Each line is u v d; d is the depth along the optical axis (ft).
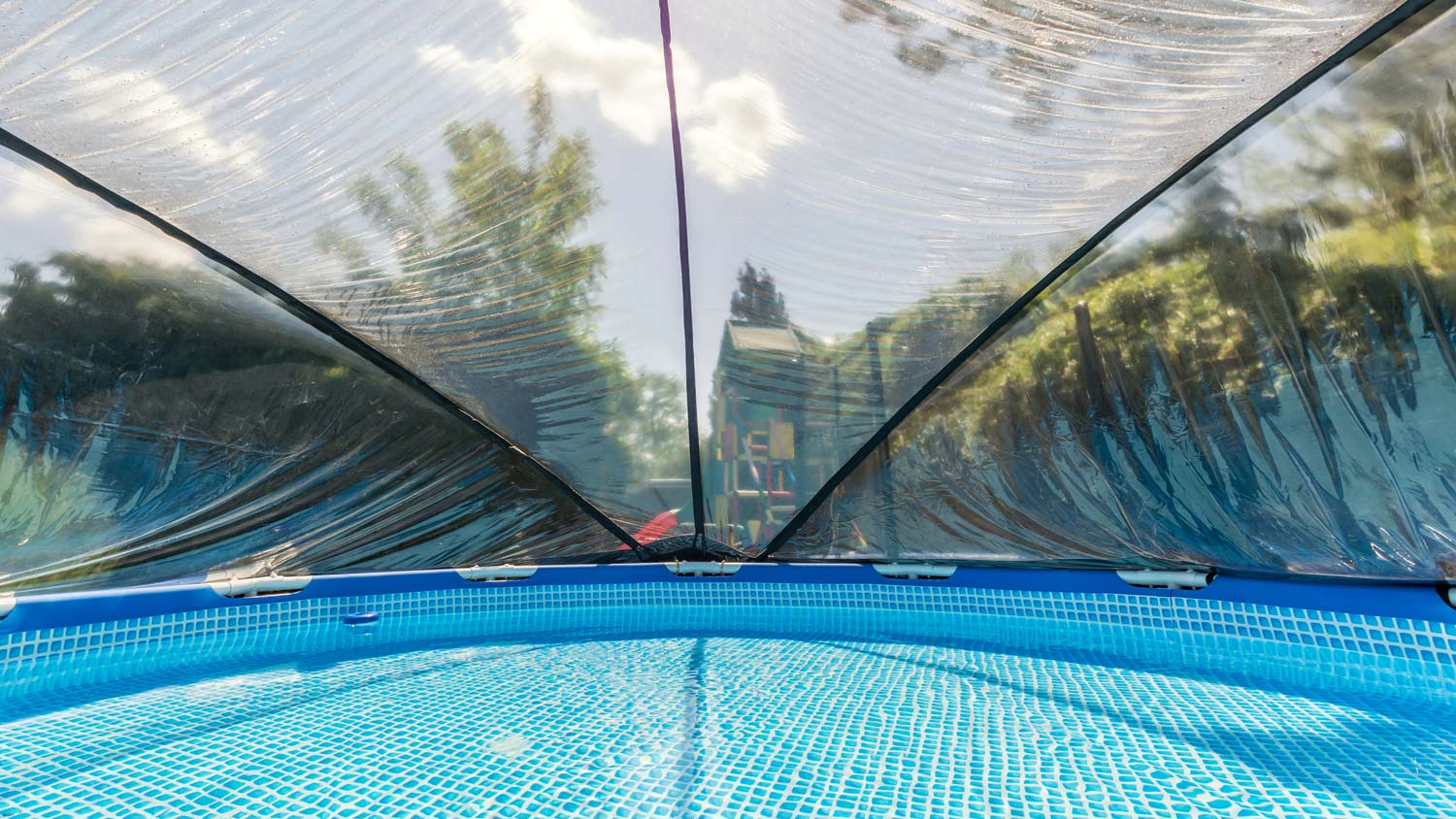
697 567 19.98
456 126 13.58
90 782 8.59
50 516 13.55
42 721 10.74
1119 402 15.05
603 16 13.01
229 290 14.74
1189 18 10.73
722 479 19.15
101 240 13.32
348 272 14.98
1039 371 16.03
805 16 12.53
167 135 12.11
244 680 12.97
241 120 12.20
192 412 14.82
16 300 12.74
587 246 16.43
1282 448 13.20
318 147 12.98
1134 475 15.10
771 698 11.75
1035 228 14.84
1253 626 14.43
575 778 8.68
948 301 16.42
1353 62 10.53
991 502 17.01
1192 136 12.41
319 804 8.00
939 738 9.89
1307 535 13.34
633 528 19.61
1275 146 11.95
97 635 13.94
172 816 7.76
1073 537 16.17
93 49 10.78
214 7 10.77
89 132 11.87
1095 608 16.29
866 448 18.15
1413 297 11.37
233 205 13.37
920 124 13.73
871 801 8.02
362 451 16.87
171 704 11.62
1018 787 8.32
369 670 13.73
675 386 18.78
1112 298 14.79
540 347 17.49
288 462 16.06
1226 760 9.01
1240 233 12.87
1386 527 12.41
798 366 18.19
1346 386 12.31
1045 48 11.83
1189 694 11.75
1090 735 9.97
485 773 8.82
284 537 16.44
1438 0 9.51
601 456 18.75
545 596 19.34
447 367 16.99
